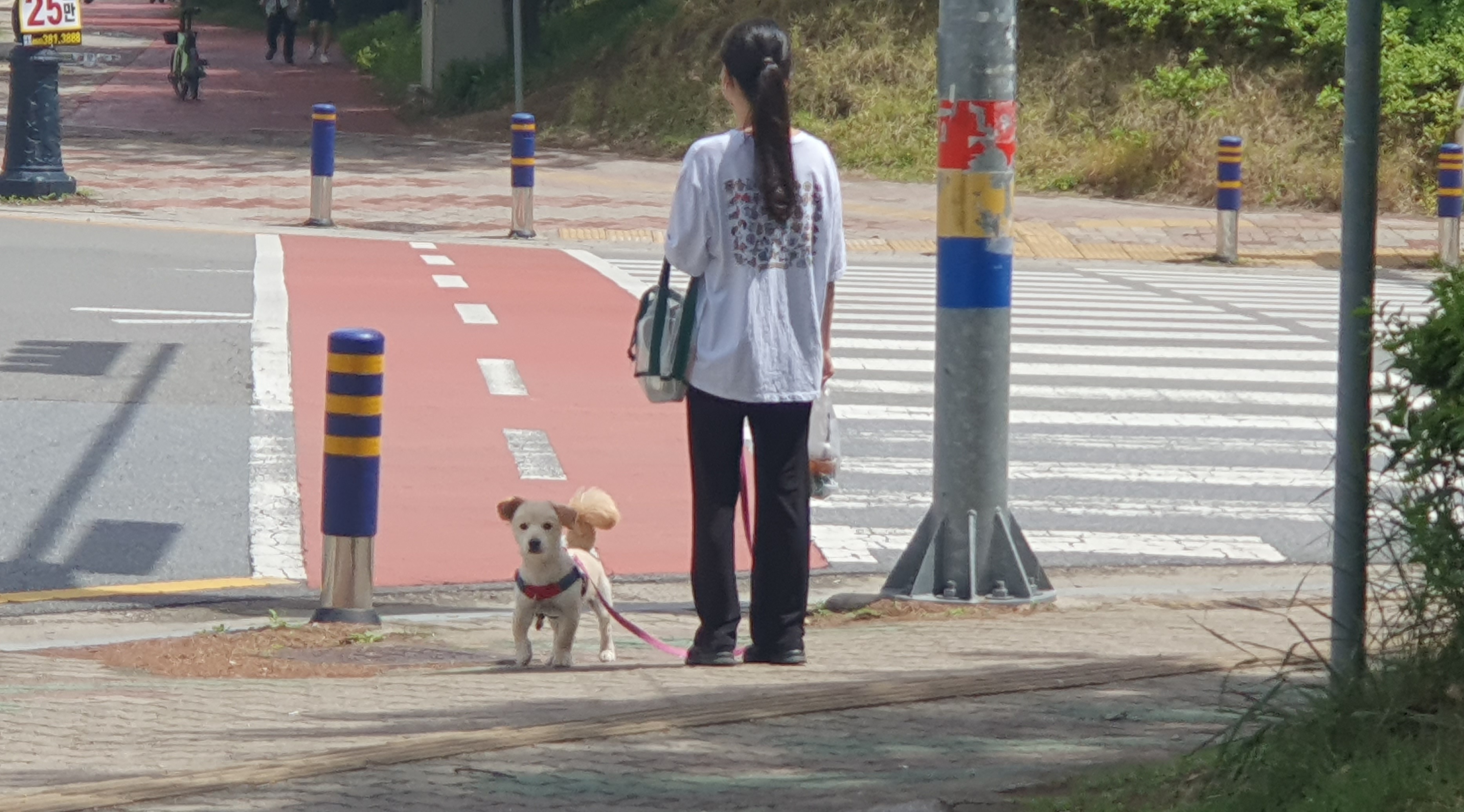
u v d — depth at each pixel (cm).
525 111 4372
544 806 537
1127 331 2112
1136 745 609
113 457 1327
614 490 1318
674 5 4506
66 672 868
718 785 563
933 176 3744
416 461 1364
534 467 1362
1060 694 723
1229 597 1080
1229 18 3862
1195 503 1340
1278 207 3469
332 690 807
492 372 1684
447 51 4756
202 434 1405
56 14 2925
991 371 1051
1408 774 481
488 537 1197
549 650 955
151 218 2792
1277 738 530
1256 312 2312
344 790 564
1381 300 2364
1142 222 3225
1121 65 3912
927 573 1065
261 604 1047
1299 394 1745
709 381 834
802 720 675
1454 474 577
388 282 2227
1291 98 3731
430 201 3164
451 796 555
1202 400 1703
